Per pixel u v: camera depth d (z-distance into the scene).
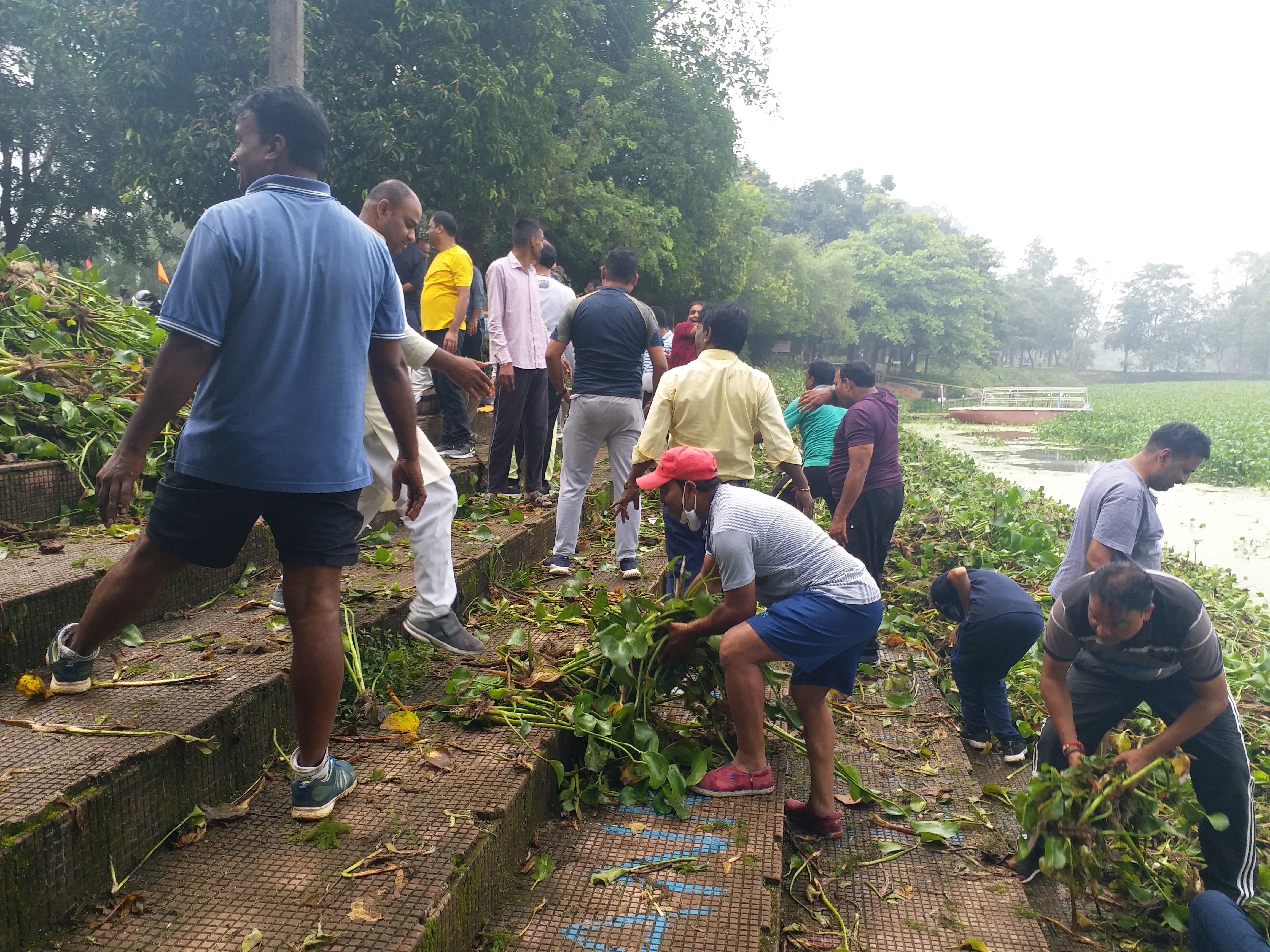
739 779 3.29
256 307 2.22
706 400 4.47
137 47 10.66
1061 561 7.38
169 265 26.61
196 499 2.29
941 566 7.31
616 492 5.32
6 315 5.02
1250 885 3.44
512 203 14.01
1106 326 112.31
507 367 5.91
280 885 2.26
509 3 12.55
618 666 3.37
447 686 3.36
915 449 16.66
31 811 2.04
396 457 3.43
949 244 63.75
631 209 18.67
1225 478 18.22
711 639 3.62
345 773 2.67
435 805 2.67
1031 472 19.73
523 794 2.83
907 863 3.40
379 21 11.85
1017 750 4.54
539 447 6.21
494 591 4.81
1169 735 3.30
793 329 47.56
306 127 2.41
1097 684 3.62
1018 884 3.32
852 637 3.30
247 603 3.70
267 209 2.29
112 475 2.18
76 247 21.64
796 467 4.56
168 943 2.04
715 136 21.77
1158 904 3.44
